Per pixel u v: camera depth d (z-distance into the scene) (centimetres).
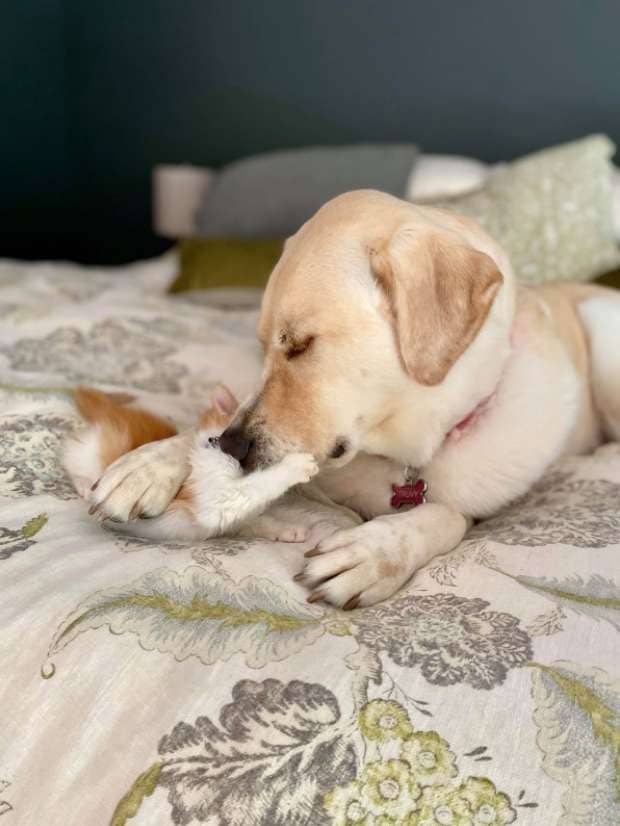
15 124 475
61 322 199
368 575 103
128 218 506
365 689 81
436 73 395
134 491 112
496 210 280
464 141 397
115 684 84
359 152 348
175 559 102
